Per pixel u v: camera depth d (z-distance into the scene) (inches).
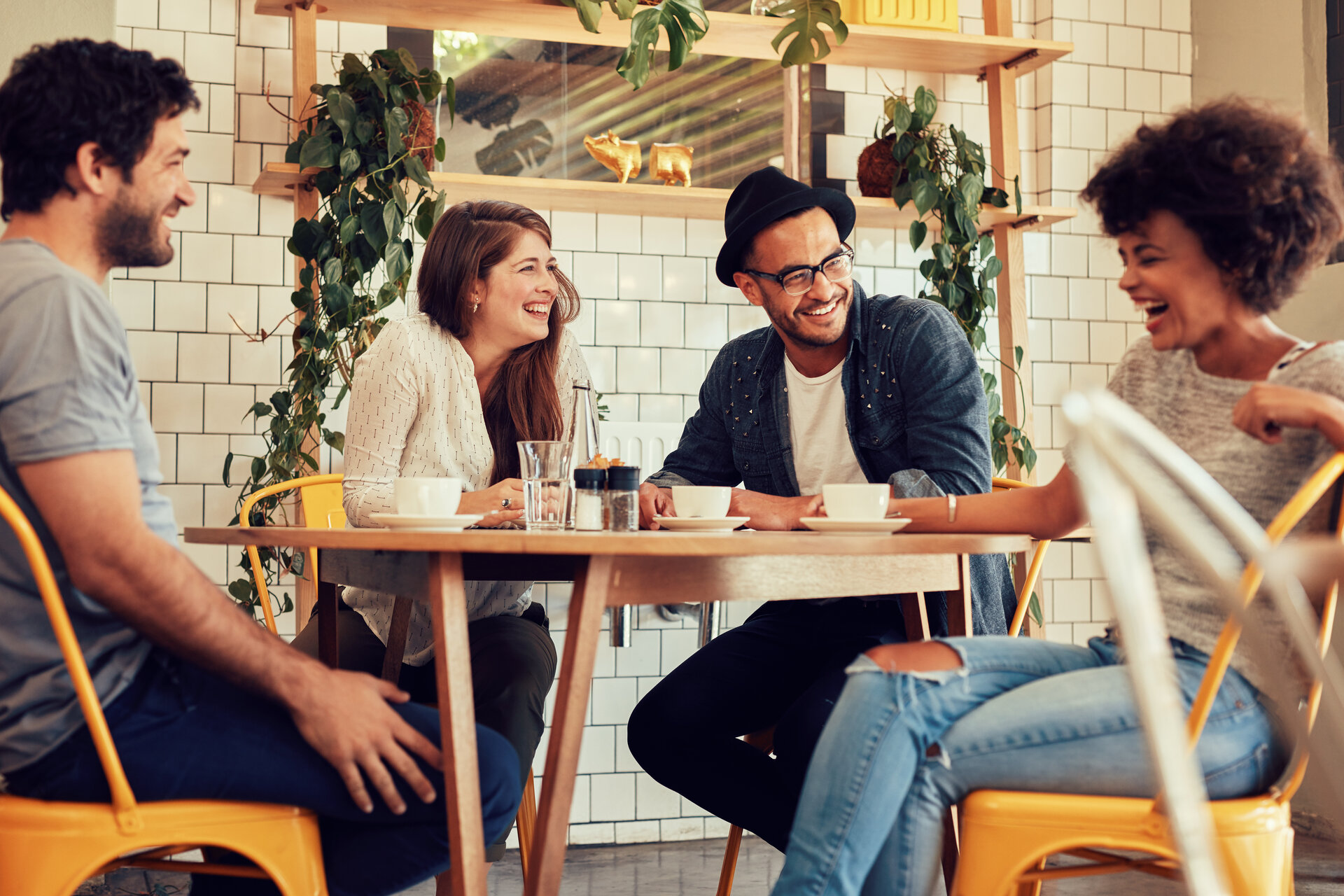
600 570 48.7
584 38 124.9
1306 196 47.9
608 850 121.2
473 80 127.6
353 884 51.4
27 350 44.3
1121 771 46.8
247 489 118.6
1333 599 45.0
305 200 115.5
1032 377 138.9
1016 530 64.4
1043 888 102.3
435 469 83.4
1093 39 140.6
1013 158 131.6
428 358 84.0
